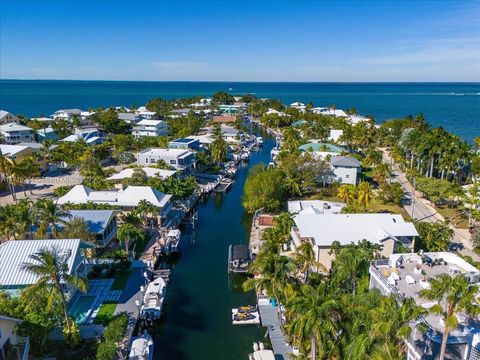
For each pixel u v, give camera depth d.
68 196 76.00
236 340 45.22
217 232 77.56
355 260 43.44
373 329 28.25
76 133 155.00
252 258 62.03
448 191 83.62
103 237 59.78
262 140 178.62
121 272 56.91
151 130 171.62
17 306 37.34
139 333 45.38
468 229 74.94
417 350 33.66
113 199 74.06
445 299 31.28
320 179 99.44
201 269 62.53
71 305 47.56
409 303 29.03
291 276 45.44
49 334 38.97
